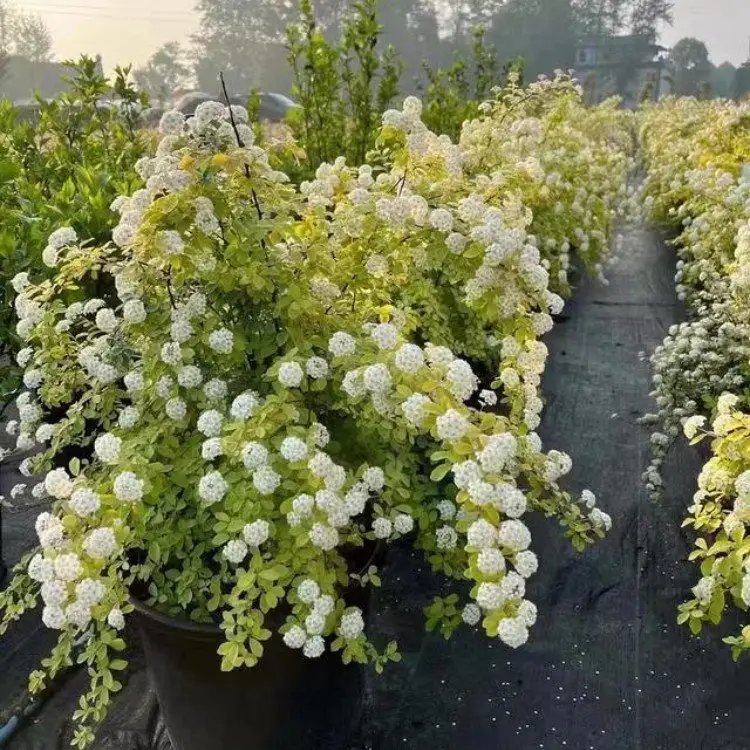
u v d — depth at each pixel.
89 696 1.91
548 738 2.62
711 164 6.81
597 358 5.82
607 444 4.56
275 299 2.18
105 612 1.77
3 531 3.56
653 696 2.79
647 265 8.02
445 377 1.90
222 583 2.13
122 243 2.04
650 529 3.73
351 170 2.88
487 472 1.71
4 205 3.54
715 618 2.17
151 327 2.14
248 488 1.85
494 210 2.29
